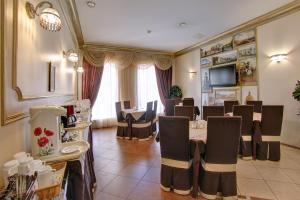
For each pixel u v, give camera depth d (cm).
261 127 348
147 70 771
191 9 401
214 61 612
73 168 140
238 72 529
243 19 463
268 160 345
